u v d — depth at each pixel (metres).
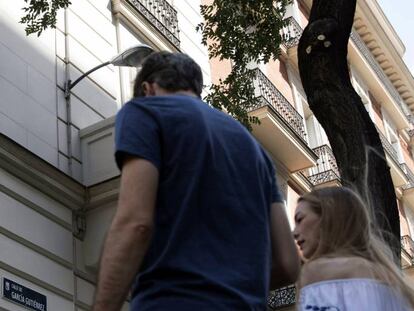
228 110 9.95
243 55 10.14
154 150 2.27
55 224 9.20
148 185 2.20
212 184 2.30
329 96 7.25
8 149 8.55
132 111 2.36
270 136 16.28
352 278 2.67
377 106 26.75
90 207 9.74
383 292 2.64
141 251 2.12
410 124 29.61
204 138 2.35
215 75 15.39
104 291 2.08
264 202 2.45
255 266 2.27
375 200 6.52
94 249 9.52
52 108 9.98
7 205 8.49
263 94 16.69
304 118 19.95
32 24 9.36
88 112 10.65
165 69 2.62
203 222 2.25
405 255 20.75
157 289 2.12
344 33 7.52
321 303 2.66
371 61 26.50
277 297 13.33
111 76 11.58
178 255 2.18
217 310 2.09
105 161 9.89
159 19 13.76
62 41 10.76
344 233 2.81
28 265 8.51
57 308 8.78
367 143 6.96
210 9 10.66
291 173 17.53
